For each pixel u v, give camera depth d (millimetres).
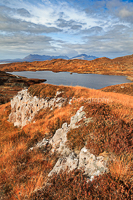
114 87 54281
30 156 8664
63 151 7746
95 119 7883
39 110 18703
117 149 5480
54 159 7789
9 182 6590
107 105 10164
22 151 9695
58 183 5348
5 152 10500
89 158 5949
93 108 9297
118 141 5969
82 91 17922
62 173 5984
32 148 9711
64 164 6574
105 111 8953
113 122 7312
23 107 22422
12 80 114250
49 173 6523
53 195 4867
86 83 98562
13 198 5504
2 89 91750
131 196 3736
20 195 5418
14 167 7590
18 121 23359
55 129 11570
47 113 16703
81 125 8227
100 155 5738
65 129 9750
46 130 11875
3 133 20062
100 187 4371
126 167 4699
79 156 6445
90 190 4500
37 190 5355
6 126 24062
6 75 132000
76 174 5676
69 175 5543
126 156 5188
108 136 6348
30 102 21203
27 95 23234
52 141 9883
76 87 20531
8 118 27828
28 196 5250
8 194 5746
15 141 12172
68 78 137250
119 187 4078
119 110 9047
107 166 5168
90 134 7121
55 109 16406
